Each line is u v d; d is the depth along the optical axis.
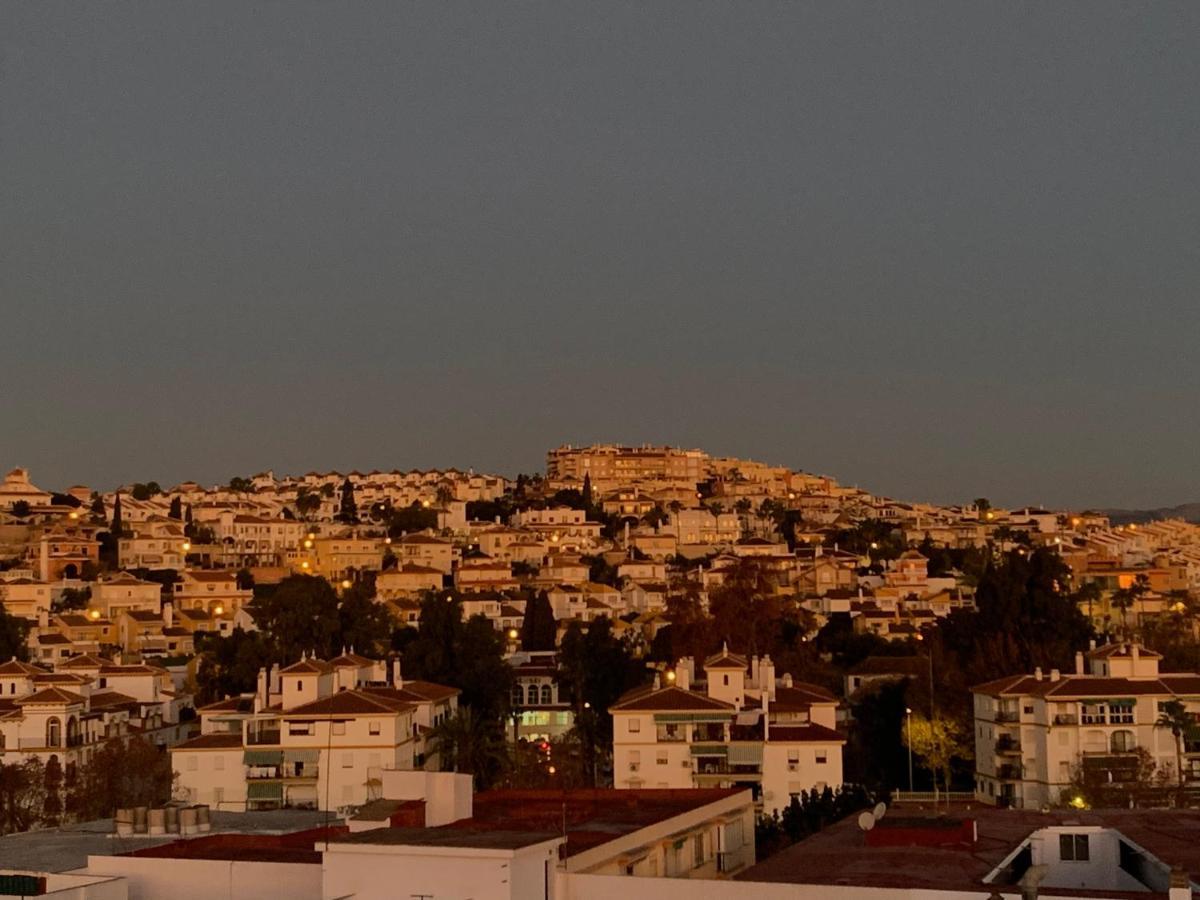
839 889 49.12
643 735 139.38
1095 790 133.00
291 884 53.22
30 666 192.38
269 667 196.50
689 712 139.12
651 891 50.06
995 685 154.00
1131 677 148.62
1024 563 195.38
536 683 196.38
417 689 165.62
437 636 189.12
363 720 144.75
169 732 185.62
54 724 162.12
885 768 168.25
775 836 105.56
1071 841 62.31
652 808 68.31
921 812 73.94
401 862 48.31
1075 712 145.00
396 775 63.88
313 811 84.69
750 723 142.12
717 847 70.44
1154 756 144.12
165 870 54.00
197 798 144.00
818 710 145.88
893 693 176.50
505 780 154.62
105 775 146.88
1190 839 62.47
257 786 143.38
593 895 50.16
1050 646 178.50
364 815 59.47
